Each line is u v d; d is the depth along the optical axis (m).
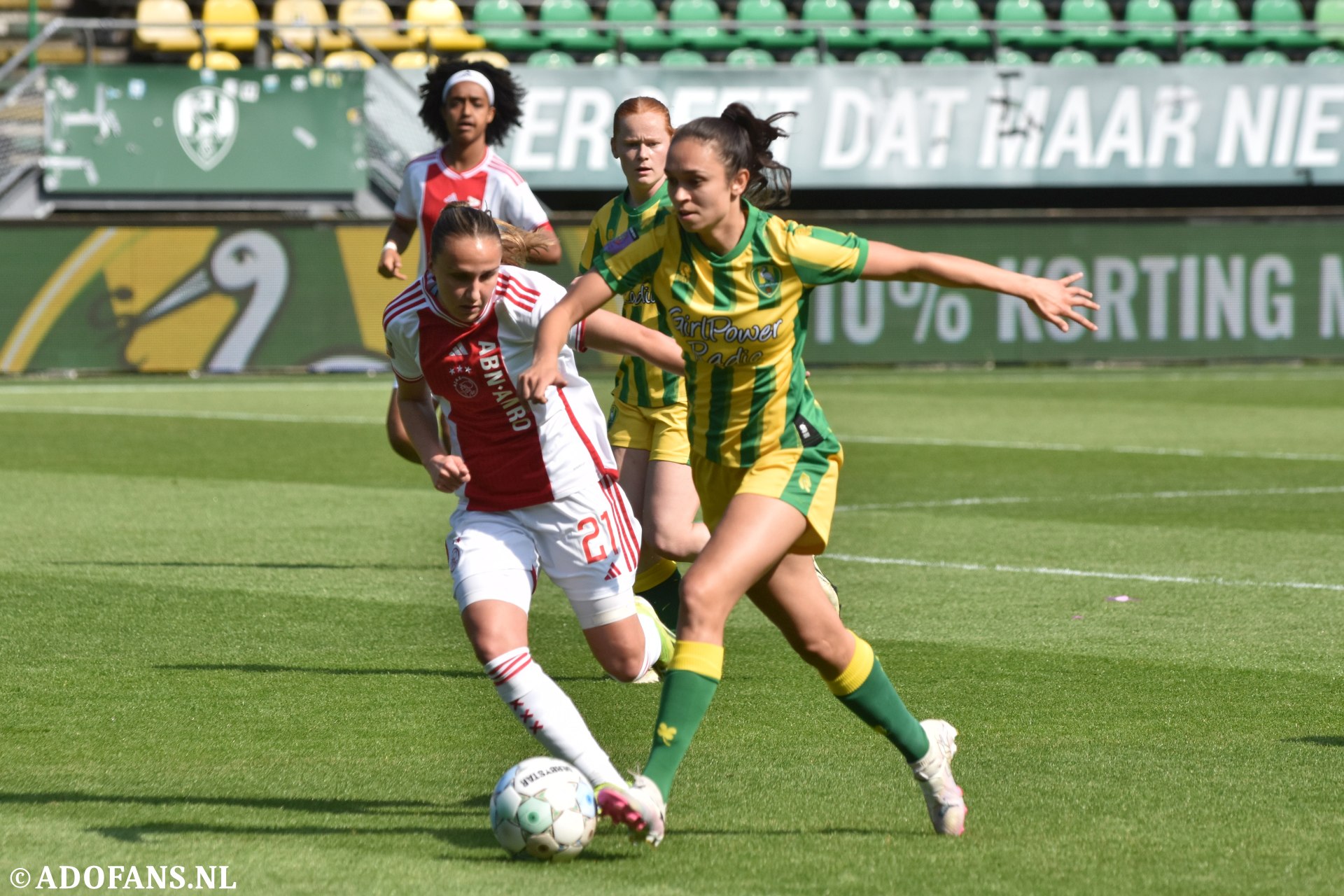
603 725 19.62
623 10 91.44
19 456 48.16
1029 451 50.62
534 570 15.95
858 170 81.00
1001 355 80.44
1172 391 69.88
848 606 27.22
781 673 22.31
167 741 18.53
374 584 29.05
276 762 17.66
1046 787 16.70
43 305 74.38
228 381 73.31
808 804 16.06
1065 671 22.52
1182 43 85.56
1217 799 16.20
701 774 17.23
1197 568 30.92
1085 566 31.16
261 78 76.62
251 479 43.69
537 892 13.23
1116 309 80.38
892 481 44.00
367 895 13.16
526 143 79.25
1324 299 81.31
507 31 88.31
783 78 80.38
